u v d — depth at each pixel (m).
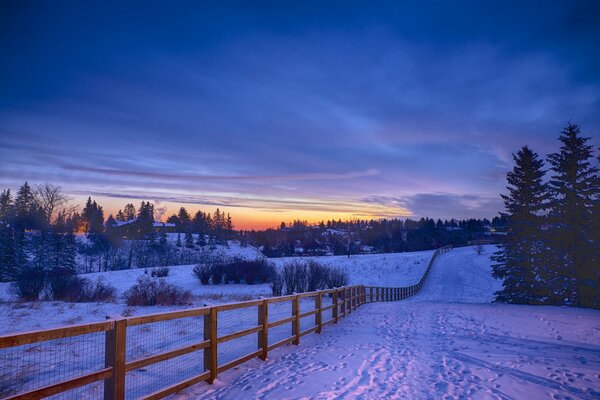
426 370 6.90
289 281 28.81
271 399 5.29
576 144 22.70
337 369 6.97
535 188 24.28
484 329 11.58
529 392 5.61
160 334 9.73
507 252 24.80
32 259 60.50
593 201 21.77
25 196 56.03
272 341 9.47
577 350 8.45
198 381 5.74
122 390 4.40
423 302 23.70
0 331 9.84
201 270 36.59
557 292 22.48
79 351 7.83
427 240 136.75
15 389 5.38
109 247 91.50
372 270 53.72
